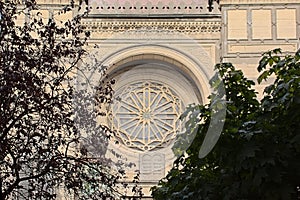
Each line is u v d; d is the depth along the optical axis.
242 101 19.48
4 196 19.83
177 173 21.00
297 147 17.00
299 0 50.81
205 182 18.89
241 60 49.84
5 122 20.14
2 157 20.33
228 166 17.75
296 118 17.41
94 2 50.62
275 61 19.58
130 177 36.22
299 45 50.12
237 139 17.45
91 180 21.33
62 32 23.89
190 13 50.69
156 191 22.55
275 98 17.91
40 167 21.27
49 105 21.27
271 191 16.91
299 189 17.84
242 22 50.59
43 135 21.75
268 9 50.84
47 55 22.48
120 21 50.06
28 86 20.45
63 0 50.12
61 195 29.44
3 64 20.36
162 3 50.88
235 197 17.50
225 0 50.72
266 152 17.02
